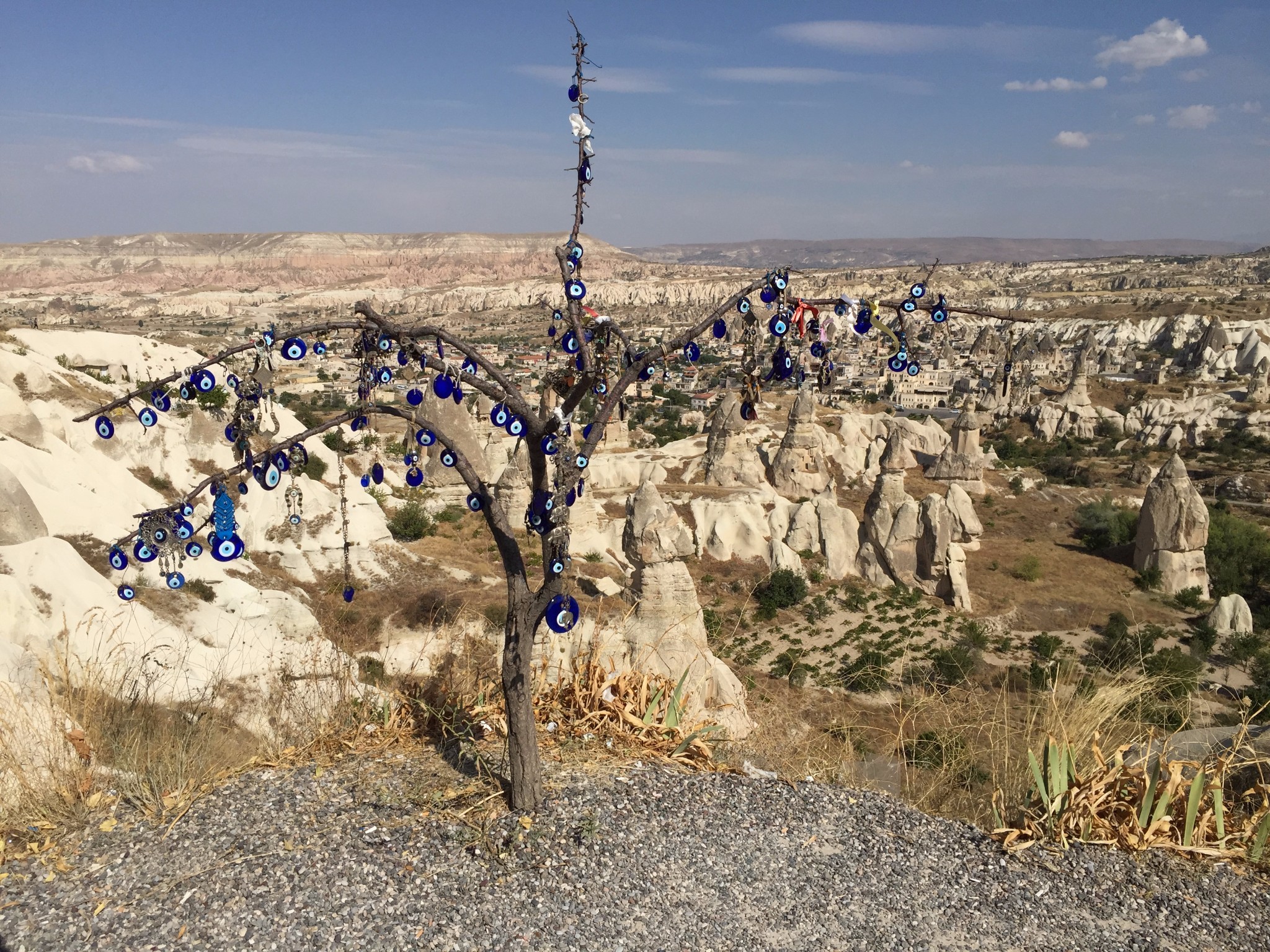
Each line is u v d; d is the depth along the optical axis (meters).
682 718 8.05
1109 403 106.94
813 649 32.00
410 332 5.79
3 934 5.01
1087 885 6.01
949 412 98.38
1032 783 7.19
